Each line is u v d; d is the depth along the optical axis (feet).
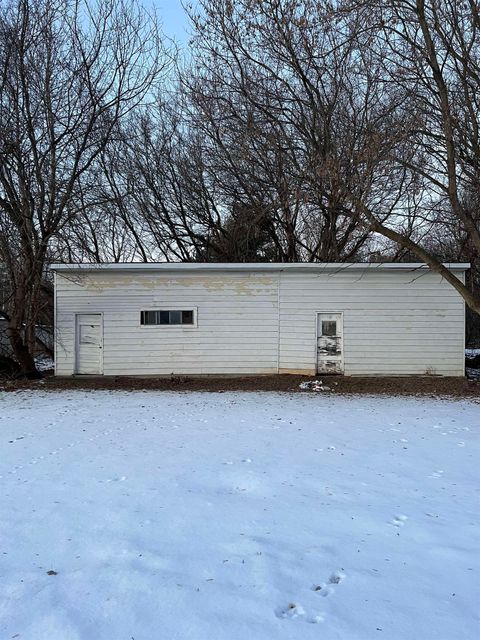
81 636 9.51
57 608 10.43
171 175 82.79
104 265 58.08
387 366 58.18
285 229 78.33
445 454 23.48
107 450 24.20
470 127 50.03
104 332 59.31
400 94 46.19
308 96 52.95
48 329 73.82
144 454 23.34
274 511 15.99
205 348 59.16
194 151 79.05
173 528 14.65
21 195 56.39
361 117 53.47
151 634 9.58
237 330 59.06
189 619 10.05
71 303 59.52
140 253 87.45
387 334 58.29
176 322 59.36
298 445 25.16
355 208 48.98
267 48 51.39
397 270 57.72
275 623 9.91
